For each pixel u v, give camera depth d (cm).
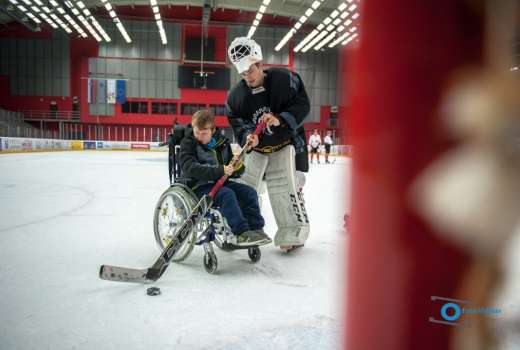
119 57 3139
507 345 34
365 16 30
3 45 3081
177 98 3191
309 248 279
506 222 29
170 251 199
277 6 2692
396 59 29
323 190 682
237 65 235
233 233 223
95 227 336
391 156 31
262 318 154
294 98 252
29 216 379
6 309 163
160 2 2634
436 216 30
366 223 33
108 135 3192
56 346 131
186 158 236
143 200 507
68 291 185
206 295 183
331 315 156
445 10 27
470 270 31
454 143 29
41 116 3122
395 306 34
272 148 257
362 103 31
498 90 26
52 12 2436
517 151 27
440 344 33
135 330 144
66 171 948
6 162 1206
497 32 26
